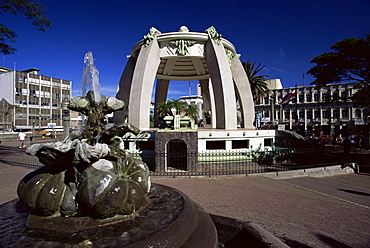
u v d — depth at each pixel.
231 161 11.91
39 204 3.33
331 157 14.89
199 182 8.59
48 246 2.65
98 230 3.00
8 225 3.24
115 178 3.38
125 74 18.12
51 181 3.49
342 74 19.52
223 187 7.90
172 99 16.36
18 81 48.84
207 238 3.32
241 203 6.29
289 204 6.32
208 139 12.04
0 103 47.12
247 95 18.27
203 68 20.56
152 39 15.19
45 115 53.28
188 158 10.19
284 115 52.16
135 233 2.91
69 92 58.62
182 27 15.98
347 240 4.29
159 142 10.30
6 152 17.94
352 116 44.62
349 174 11.70
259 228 4.16
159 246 2.75
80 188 3.26
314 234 4.53
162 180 8.92
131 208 3.34
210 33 15.09
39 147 3.22
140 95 14.42
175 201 4.09
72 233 2.94
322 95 48.06
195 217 3.68
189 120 11.63
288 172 10.12
